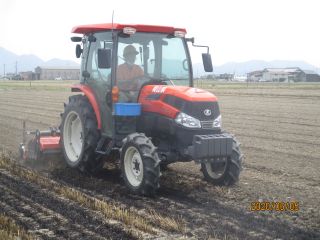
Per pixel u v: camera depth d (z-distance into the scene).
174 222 5.55
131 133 7.47
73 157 8.40
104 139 7.81
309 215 6.07
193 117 6.91
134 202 6.55
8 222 5.56
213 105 7.14
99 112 7.79
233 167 7.23
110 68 7.32
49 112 20.20
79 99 8.33
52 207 6.25
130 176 7.02
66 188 7.09
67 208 6.20
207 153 6.73
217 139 6.82
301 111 22.45
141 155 6.68
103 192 7.08
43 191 7.09
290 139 13.20
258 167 9.16
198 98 7.00
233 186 7.48
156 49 7.66
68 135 8.52
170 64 7.76
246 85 66.69
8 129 14.21
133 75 7.49
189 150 6.80
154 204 6.47
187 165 9.09
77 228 5.44
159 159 6.73
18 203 6.43
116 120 7.40
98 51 6.87
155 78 7.63
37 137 8.78
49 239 5.09
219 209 6.27
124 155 7.04
